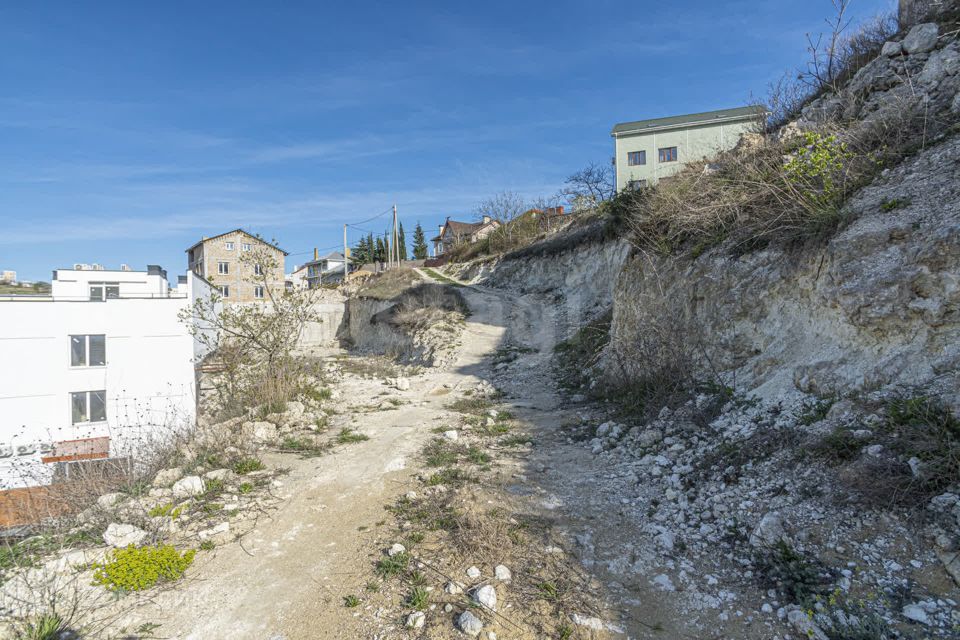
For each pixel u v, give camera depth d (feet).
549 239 100.48
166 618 13.23
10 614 13.33
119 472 23.67
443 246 236.63
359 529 17.80
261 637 12.41
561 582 13.71
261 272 47.06
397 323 87.56
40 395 57.06
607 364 39.58
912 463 13.71
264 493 21.33
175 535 17.57
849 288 20.43
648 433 23.98
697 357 29.14
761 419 20.71
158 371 60.23
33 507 21.42
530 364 53.67
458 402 40.83
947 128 23.59
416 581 14.17
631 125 114.93
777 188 27.71
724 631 11.41
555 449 25.76
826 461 15.85
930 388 15.94
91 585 14.57
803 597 11.72
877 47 36.99
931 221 18.97
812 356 21.79
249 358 43.01
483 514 17.81
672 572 13.80
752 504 15.78
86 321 58.75
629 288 41.42
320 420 34.14
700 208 34.17
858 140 27.58
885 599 11.14
